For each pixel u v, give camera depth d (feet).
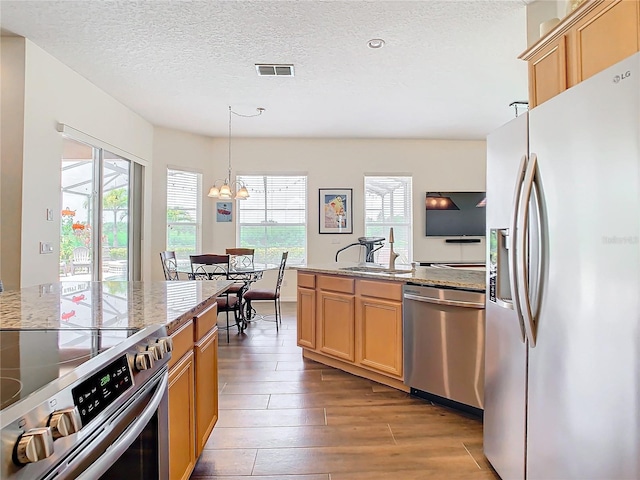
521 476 4.90
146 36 9.84
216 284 7.34
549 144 4.24
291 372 10.05
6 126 9.78
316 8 8.63
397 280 8.77
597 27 4.69
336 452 6.38
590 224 3.65
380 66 11.62
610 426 3.46
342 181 20.49
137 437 3.42
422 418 7.56
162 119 16.84
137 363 3.31
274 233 20.44
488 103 14.90
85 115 12.50
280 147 20.29
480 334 7.40
